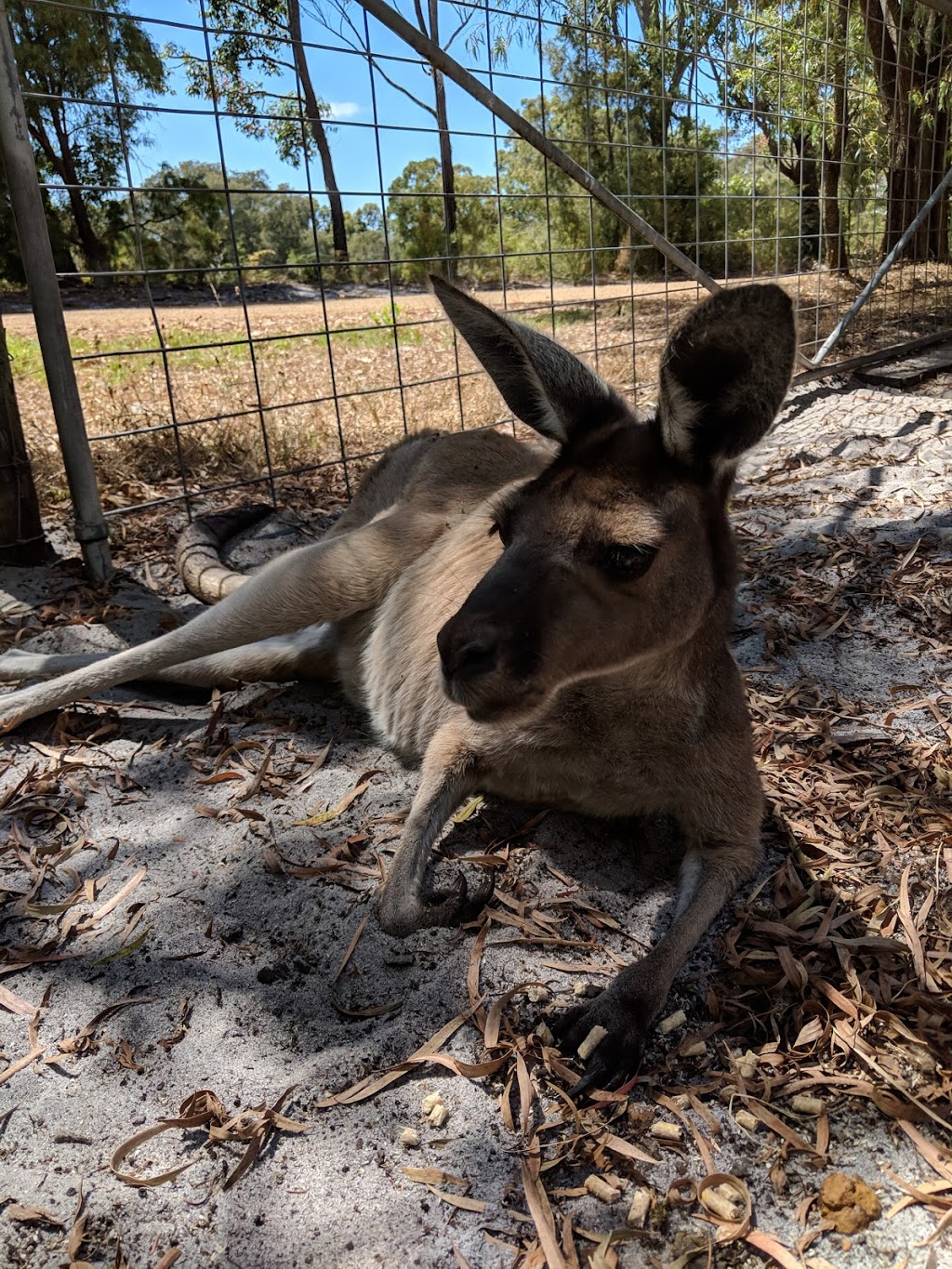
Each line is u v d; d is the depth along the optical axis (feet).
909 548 4.10
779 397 1.79
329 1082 1.75
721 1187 1.57
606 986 1.98
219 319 11.97
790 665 3.30
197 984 1.97
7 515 3.84
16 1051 1.82
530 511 1.91
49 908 2.16
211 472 5.20
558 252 5.30
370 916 2.15
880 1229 1.51
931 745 2.82
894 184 9.02
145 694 3.14
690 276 4.95
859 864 2.35
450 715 2.53
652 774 2.23
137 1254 1.48
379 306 13.03
